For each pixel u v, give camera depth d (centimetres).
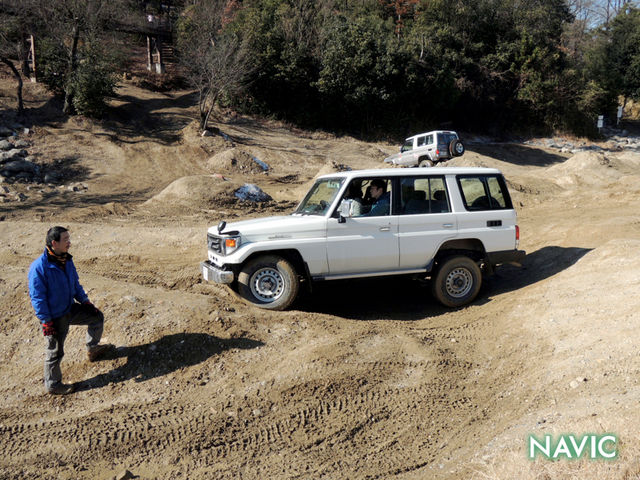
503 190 735
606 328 533
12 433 434
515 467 331
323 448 411
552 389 458
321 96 3628
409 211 683
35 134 2452
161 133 2841
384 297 776
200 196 1591
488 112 4509
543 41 4691
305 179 2381
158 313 599
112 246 1062
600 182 1952
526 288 743
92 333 515
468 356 558
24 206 1634
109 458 401
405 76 3738
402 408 462
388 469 381
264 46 3516
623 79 5466
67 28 2767
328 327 603
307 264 646
